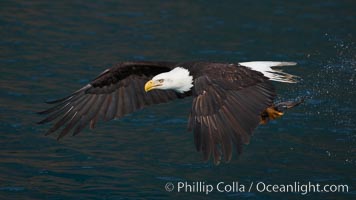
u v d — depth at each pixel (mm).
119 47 19969
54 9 23531
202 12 23609
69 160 13117
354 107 15547
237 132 8094
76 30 21484
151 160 13180
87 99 10672
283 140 14062
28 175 12469
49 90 16531
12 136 14039
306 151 13555
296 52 19438
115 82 10781
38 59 18750
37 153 13367
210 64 8898
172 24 22250
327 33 21234
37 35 20828
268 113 10500
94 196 11742
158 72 10766
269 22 22484
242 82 8438
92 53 19406
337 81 17016
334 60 18672
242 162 13125
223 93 8367
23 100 15883
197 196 11844
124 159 13219
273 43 20312
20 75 17469
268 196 11859
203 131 8195
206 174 12641
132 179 12414
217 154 8047
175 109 15734
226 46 20031
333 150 13594
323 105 15648
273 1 25047
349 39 20641
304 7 24312
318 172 12703
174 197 11789
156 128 14672
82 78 17391
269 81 8531
